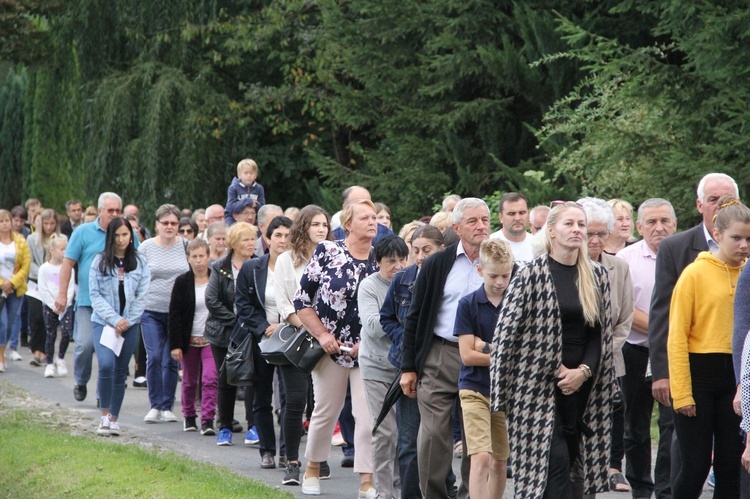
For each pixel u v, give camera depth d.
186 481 23.19
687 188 35.75
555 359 17.20
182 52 72.25
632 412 22.59
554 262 17.42
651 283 23.39
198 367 31.73
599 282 17.38
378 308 21.94
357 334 22.81
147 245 33.47
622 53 39.41
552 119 49.91
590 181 42.44
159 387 33.34
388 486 21.61
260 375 26.22
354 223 22.86
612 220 21.72
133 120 69.56
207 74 72.81
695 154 36.84
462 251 20.05
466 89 56.06
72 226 57.31
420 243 22.36
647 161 39.16
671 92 37.59
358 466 22.52
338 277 22.72
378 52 56.94
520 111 55.53
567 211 17.23
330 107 65.31
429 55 55.34
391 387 20.62
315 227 24.95
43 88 77.44
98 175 69.56
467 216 19.84
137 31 71.38
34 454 26.78
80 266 33.47
